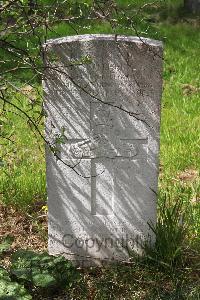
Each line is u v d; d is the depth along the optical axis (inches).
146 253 98.0
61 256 94.7
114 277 95.8
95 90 91.9
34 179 119.1
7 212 114.6
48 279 90.5
